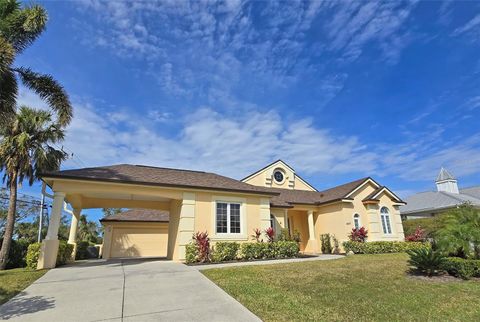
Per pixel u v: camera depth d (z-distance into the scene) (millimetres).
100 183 13008
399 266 11586
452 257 10383
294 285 8102
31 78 13500
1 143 16656
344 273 9969
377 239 20344
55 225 12375
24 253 17375
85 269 11242
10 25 12664
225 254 14016
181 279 8859
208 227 14727
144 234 23422
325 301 6582
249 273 9773
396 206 22328
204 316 5488
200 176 17609
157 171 16656
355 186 21656
